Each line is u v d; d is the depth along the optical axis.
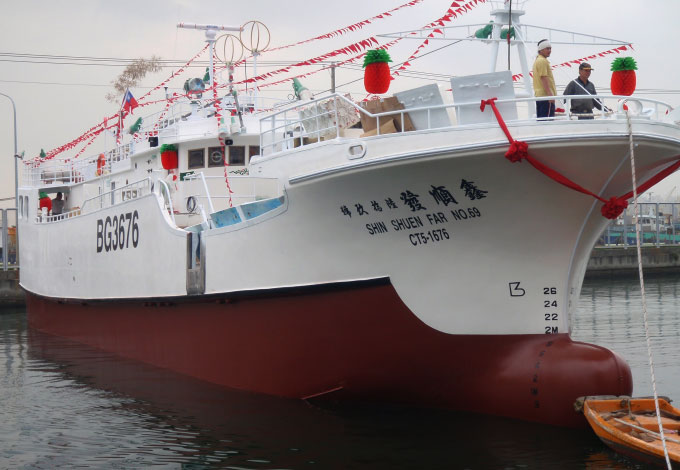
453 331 10.08
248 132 15.40
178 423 10.33
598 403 8.83
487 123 9.13
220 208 14.84
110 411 11.16
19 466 8.67
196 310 12.75
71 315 18.61
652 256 38.12
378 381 10.59
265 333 11.38
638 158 9.07
